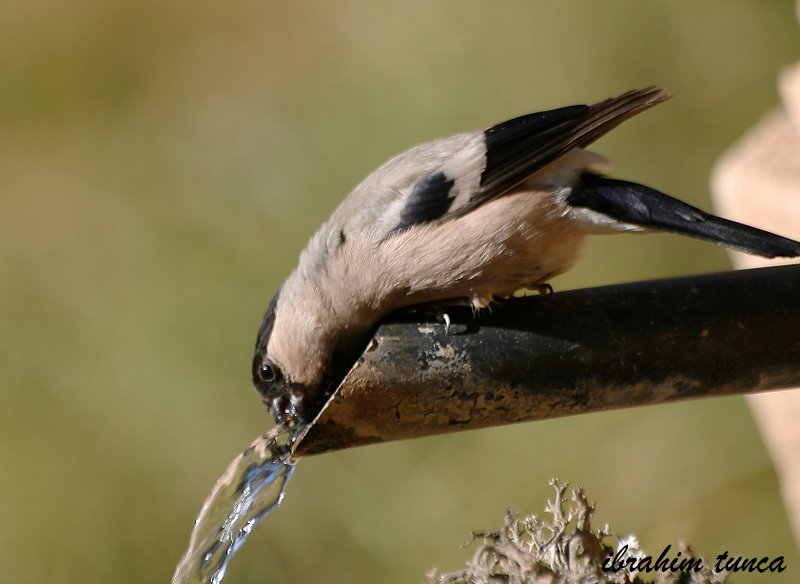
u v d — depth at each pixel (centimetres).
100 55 1520
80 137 1473
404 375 554
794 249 612
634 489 996
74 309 1257
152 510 1145
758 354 545
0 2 1602
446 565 1022
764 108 1246
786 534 945
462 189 663
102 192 1382
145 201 1376
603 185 666
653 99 682
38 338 1257
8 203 1411
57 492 1157
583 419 1030
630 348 549
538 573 499
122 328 1238
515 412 564
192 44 1513
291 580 1068
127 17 1527
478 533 523
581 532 508
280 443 673
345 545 1055
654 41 1279
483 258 650
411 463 1065
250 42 1486
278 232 1292
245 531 652
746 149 852
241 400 1166
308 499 1073
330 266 677
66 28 1531
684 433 995
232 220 1314
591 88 1284
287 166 1353
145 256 1312
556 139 668
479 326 557
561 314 555
